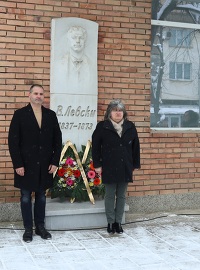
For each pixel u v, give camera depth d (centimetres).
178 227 502
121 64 556
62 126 527
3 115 507
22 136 435
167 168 580
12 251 407
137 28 561
